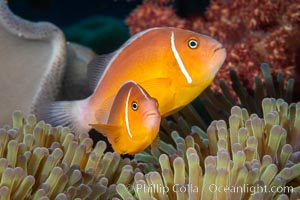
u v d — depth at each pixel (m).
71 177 0.33
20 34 0.46
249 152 0.32
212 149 0.35
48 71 0.47
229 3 0.58
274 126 0.33
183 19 0.63
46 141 0.36
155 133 0.29
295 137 0.35
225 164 0.30
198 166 0.30
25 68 0.47
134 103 0.29
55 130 0.36
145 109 0.29
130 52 0.31
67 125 0.33
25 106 0.47
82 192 0.32
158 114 0.29
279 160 0.33
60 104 0.33
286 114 0.36
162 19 0.62
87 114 0.32
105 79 0.32
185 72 0.31
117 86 0.31
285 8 0.54
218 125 0.34
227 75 0.54
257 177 0.30
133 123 0.30
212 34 0.58
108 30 0.75
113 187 0.34
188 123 0.43
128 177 0.35
